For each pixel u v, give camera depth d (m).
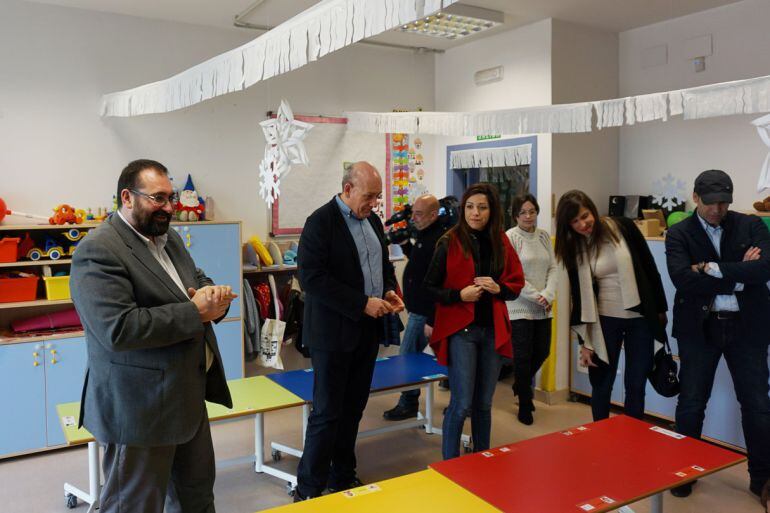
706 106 2.72
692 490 3.16
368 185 2.71
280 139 2.42
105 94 4.23
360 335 2.76
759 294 2.94
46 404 3.72
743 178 4.14
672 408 3.95
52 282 3.76
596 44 4.78
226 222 4.25
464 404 2.84
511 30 4.85
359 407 2.95
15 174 3.98
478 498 1.75
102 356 1.90
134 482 1.93
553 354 4.57
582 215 3.14
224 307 2.03
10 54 3.93
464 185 5.59
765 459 2.98
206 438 2.17
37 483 3.34
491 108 5.09
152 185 1.96
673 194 4.58
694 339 3.02
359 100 5.29
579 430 2.32
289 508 1.69
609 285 3.20
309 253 2.67
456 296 2.79
